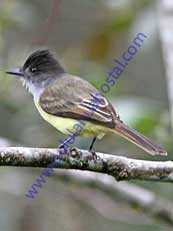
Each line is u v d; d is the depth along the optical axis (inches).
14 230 501.4
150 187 498.9
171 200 491.5
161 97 577.6
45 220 506.6
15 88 522.6
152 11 513.3
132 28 513.3
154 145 353.1
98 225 501.7
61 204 511.5
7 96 521.0
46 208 509.4
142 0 530.6
